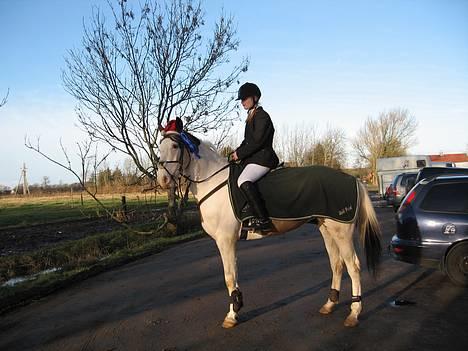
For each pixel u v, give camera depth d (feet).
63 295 21.76
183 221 47.42
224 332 15.23
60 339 15.26
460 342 13.51
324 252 30.53
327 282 21.66
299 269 24.95
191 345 14.15
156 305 18.92
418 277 22.12
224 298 19.54
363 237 16.47
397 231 21.70
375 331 14.76
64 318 17.74
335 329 15.11
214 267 26.76
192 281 23.22
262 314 17.04
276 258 28.86
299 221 16.33
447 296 18.57
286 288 20.77
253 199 15.64
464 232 19.47
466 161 190.49
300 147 116.47
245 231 16.38
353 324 15.24
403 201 21.80
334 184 15.98
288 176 16.25
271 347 13.71
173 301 19.43
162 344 14.37
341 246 16.03
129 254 33.09
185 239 41.01
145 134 39.96
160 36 39.68
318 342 13.99
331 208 15.89
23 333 16.11
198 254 32.24
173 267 27.58
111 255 33.27
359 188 16.25
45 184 216.33
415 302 17.89
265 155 16.28
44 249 34.24
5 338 15.66
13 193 188.75
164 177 15.69
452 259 19.69
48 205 94.27
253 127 16.42
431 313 16.40
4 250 36.88
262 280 22.58
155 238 41.73
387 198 64.90
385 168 85.46
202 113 41.93
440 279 21.54
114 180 55.42
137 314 17.74
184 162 16.33
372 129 182.09
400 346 13.39
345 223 15.89
